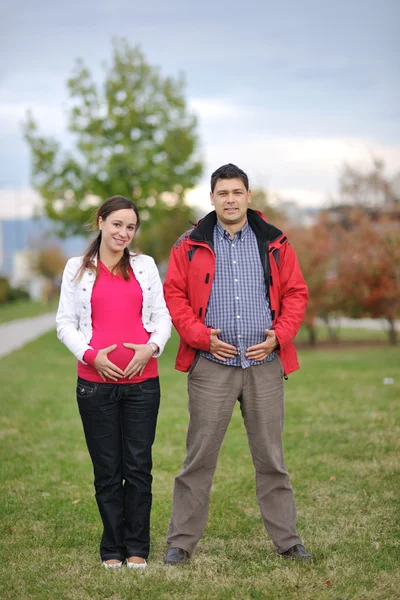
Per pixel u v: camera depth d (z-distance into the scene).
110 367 3.30
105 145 17.95
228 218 3.52
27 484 5.04
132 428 3.45
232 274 3.53
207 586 3.24
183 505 3.63
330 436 6.24
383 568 3.46
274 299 3.59
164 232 26.39
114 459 3.45
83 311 3.42
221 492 4.78
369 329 20.64
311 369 10.65
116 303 3.41
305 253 14.73
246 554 3.68
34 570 3.48
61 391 9.34
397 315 14.74
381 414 7.09
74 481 5.10
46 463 5.59
